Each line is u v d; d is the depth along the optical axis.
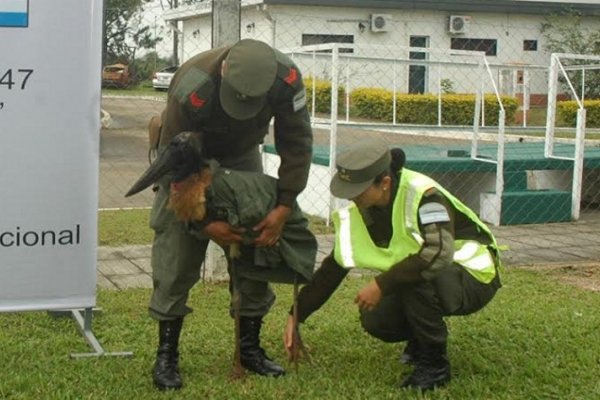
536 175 10.00
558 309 5.32
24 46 3.87
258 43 3.50
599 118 19.48
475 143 9.38
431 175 9.28
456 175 9.43
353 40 22.61
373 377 3.98
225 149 3.74
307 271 3.83
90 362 4.12
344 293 5.70
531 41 24.84
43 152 3.96
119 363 4.12
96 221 4.09
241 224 3.60
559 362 4.23
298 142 3.68
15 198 3.96
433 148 10.59
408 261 3.57
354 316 5.04
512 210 9.03
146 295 5.63
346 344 4.50
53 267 4.06
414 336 3.94
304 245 3.87
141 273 6.46
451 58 18.20
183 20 22.77
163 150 3.56
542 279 6.45
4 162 3.92
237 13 5.86
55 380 3.85
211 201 3.57
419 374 3.85
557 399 3.77
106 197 10.26
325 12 21.95
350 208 3.90
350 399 3.70
